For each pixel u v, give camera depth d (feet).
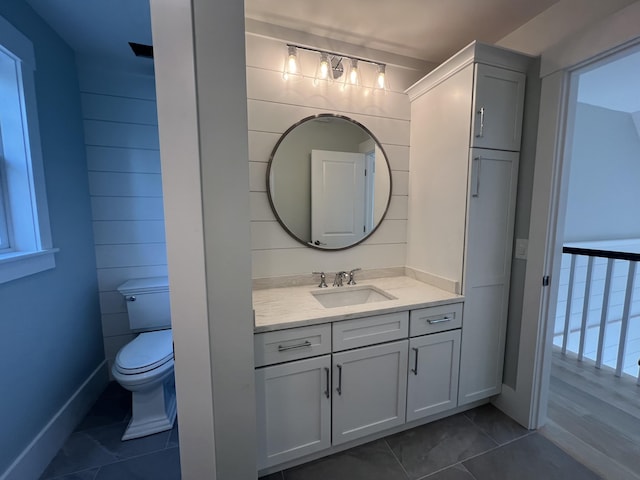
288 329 4.07
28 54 4.62
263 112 5.32
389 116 6.21
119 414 5.79
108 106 6.33
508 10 4.79
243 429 3.32
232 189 2.95
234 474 3.34
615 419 5.54
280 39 5.28
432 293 5.37
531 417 5.26
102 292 6.61
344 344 4.43
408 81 6.30
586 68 4.44
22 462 4.14
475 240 5.14
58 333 5.16
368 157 6.12
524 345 5.31
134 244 6.73
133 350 5.49
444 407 5.31
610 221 10.23
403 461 4.61
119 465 4.57
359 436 4.71
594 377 7.01
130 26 5.25
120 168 6.51
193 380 3.06
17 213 4.65
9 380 4.07
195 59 2.71
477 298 5.32
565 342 8.12
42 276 4.81
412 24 5.20
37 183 4.77
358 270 6.29
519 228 5.35
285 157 5.54
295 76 5.46
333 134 5.82
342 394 4.51
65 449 4.90
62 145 5.47
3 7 4.16
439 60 6.40
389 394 4.85
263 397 4.04
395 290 5.57
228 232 2.98
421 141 6.06
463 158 5.03
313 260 5.96
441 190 5.58
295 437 4.30
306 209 5.79
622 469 4.44
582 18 4.28
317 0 4.61
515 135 5.16
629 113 10.22
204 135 2.81
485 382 5.61
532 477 4.33
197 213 2.85
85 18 5.02
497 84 4.91
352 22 5.15
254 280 5.57
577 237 9.77
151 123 6.64
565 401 6.08
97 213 6.44
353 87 5.89
